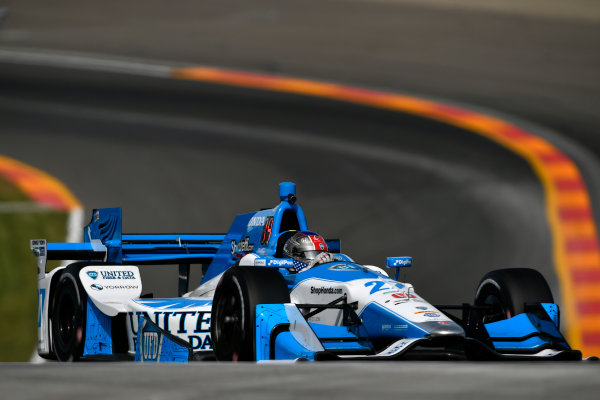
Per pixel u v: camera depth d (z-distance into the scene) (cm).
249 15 14700
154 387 873
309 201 6831
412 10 14650
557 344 2316
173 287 5034
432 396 759
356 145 8575
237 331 2200
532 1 14938
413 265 5253
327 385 865
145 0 15650
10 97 10538
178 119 9688
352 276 2433
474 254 5369
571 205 6344
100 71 11881
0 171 7625
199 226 6228
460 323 2530
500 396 746
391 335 2197
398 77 11462
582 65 11725
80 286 2933
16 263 5400
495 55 12288
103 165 7912
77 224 6128
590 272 4959
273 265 2328
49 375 1027
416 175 7456
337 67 12019
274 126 9388
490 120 9469
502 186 6981
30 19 14550
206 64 12319
